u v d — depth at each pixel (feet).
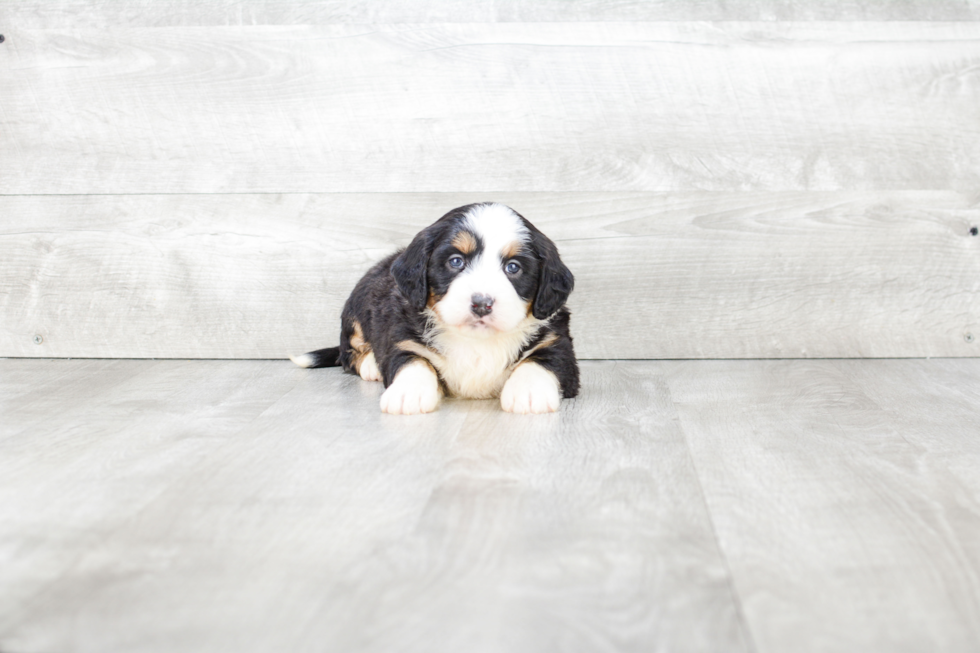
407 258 6.47
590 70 8.25
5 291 8.61
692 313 8.47
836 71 8.22
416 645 2.82
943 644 2.86
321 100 8.34
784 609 3.09
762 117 8.28
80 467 4.77
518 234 6.30
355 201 8.41
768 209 8.34
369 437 5.42
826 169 8.31
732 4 8.18
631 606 3.09
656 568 3.41
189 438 5.39
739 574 3.37
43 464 4.83
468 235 6.24
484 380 6.61
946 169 8.30
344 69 8.29
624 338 8.52
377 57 8.28
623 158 8.32
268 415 6.05
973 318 8.44
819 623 2.99
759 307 8.45
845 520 3.95
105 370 7.96
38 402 6.49
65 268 8.55
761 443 5.26
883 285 8.42
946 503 4.18
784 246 8.39
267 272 8.51
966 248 8.37
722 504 4.16
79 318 8.62
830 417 5.97
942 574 3.39
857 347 8.49
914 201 8.34
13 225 8.54
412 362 6.51
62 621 2.99
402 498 4.23
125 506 4.14
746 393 6.82
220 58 8.31
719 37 8.20
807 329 8.49
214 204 8.44
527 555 3.53
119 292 8.56
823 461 4.87
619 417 5.97
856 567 3.44
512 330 6.34
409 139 8.36
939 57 8.20
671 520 3.93
